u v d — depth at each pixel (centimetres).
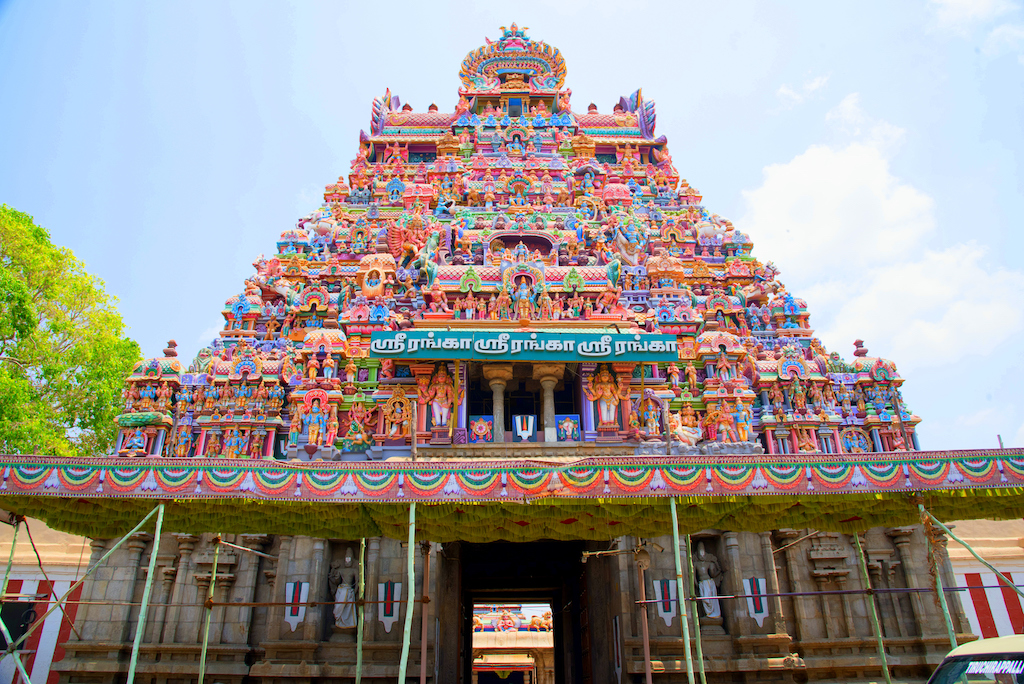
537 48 4369
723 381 2381
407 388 2283
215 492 1244
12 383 2505
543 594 3161
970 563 2409
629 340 2203
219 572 2027
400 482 1281
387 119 4047
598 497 1281
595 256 2877
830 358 2588
